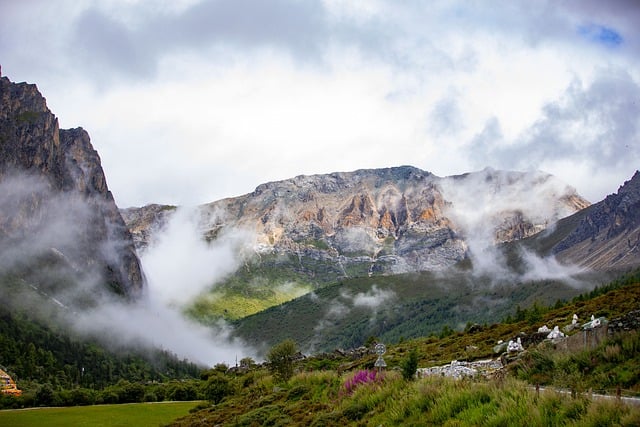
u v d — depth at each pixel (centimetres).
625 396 2375
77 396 10425
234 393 7525
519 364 3362
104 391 11369
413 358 3494
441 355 6906
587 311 6600
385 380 3509
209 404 7381
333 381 4459
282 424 3694
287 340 6569
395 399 3045
